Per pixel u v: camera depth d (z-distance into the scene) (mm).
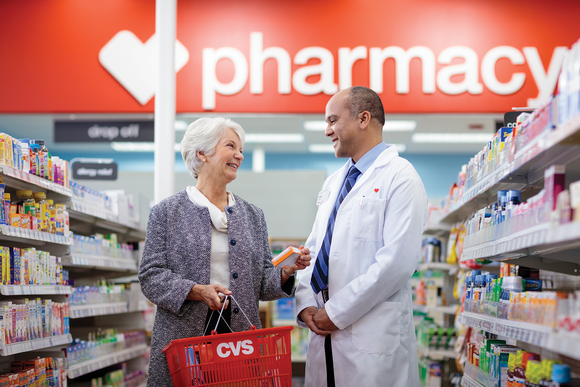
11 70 6176
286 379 1974
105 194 4688
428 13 6051
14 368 3113
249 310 2301
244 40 6121
